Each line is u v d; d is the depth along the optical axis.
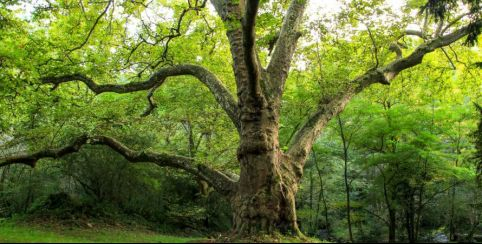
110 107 19.44
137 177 22.28
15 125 22.47
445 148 23.06
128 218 20.56
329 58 16.95
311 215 24.16
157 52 17.38
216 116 21.14
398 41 19.11
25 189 23.16
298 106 19.98
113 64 17.45
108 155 21.80
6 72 13.24
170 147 23.06
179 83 21.84
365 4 14.77
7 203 24.80
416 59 15.90
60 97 16.59
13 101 16.67
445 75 21.19
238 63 12.91
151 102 17.92
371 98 22.83
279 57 13.48
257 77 11.33
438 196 24.61
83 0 16.50
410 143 20.17
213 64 18.52
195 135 24.62
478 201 23.25
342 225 25.23
